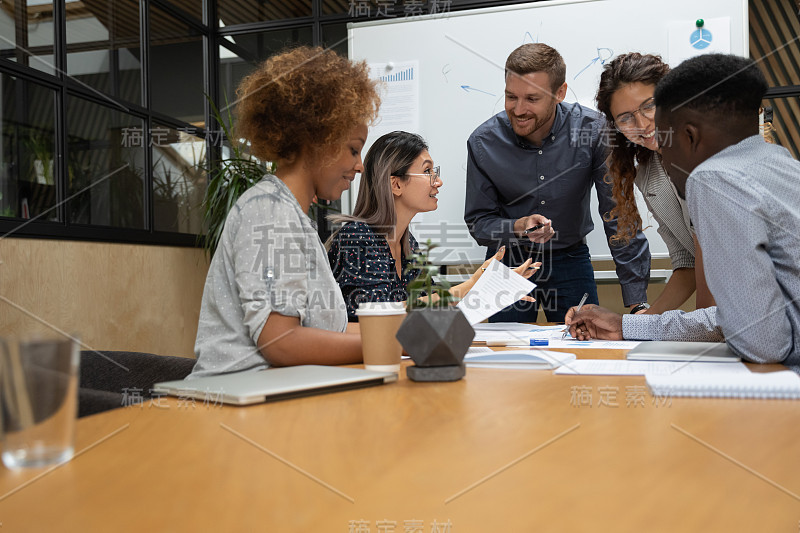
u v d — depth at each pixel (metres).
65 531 0.34
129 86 3.32
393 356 0.91
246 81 1.09
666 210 1.84
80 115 2.96
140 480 0.43
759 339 0.93
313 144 1.08
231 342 1.04
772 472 0.43
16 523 0.36
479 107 3.35
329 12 3.79
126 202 3.24
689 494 0.39
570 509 0.37
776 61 3.34
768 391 0.68
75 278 2.84
